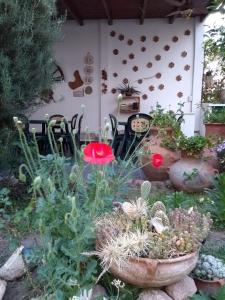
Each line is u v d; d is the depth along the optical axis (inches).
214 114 247.8
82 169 79.0
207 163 161.0
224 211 120.4
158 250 64.5
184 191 159.2
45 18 130.8
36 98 142.5
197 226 75.9
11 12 120.0
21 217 77.0
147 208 78.4
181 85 299.1
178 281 70.6
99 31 295.7
